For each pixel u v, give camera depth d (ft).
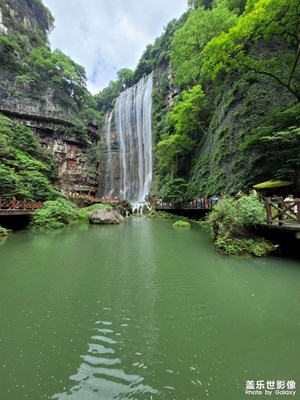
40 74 126.21
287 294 15.56
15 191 57.88
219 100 71.36
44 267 22.21
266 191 43.60
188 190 81.61
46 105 119.14
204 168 73.77
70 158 118.62
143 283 18.10
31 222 51.98
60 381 8.25
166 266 22.41
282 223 23.98
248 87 53.42
